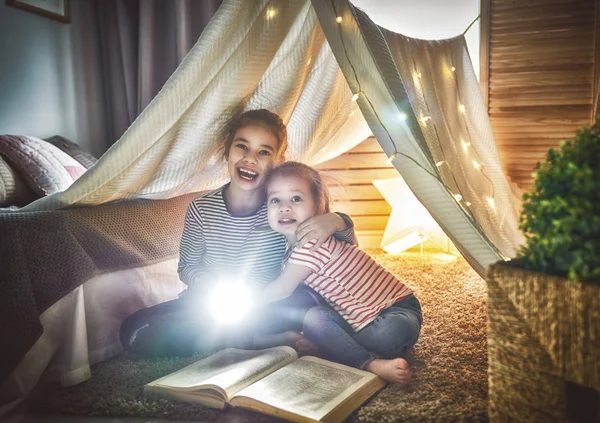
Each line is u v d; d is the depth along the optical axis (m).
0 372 1.29
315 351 1.52
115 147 1.57
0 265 1.35
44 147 2.31
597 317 0.86
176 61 3.11
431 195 1.38
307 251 1.48
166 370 1.47
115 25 3.18
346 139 2.70
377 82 1.39
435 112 2.06
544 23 2.70
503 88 2.80
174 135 1.64
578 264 0.89
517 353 0.99
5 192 2.07
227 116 1.67
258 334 1.58
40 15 2.75
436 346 1.58
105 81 3.24
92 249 1.58
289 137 2.25
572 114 2.72
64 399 1.33
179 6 3.02
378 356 1.46
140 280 1.76
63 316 1.46
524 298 0.97
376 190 3.16
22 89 2.64
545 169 1.00
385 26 3.05
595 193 0.90
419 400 1.25
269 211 1.54
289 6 1.60
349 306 1.46
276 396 1.19
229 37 1.51
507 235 2.29
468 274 2.45
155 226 1.82
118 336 1.66
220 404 1.23
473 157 2.40
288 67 1.85
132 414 1.25
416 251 3.16
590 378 0.88
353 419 1.17
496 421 1.04
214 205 1.69
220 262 1.70
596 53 2.64
